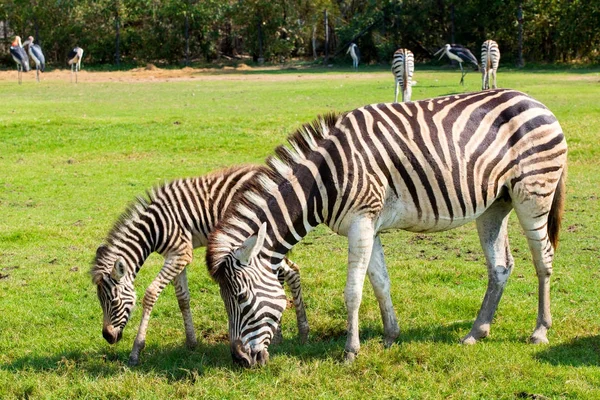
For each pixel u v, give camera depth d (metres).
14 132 15.80
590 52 39.62
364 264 4.89
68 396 4.67
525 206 5.25
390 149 4.90
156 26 45.44
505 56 42.22
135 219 5.31
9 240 8.91
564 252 8.04
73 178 12.46
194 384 4.75
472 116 5.11
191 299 6.76
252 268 4.64
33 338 5.89
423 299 6.56
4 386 4.83
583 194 10.72
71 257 8.21
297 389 4.64
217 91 26.58
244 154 14.03
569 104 18.83
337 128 4.93
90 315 6.44
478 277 7.22
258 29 45.91
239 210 4.78
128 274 5.23
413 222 5.12
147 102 22.50
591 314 6.07
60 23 44.75
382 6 43.75
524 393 4.53
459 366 4.93
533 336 5.50
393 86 26.67
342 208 4.85
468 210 5.11
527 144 5.18
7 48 45.06
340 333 5.88
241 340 4.64
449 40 43.03
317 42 50.12
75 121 16.75
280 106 20.48
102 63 46.06
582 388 4.53
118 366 5.18
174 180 5.61
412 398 4.50
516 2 39.50
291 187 4.83
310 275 7.31
